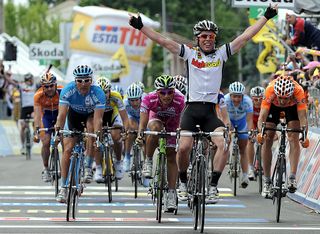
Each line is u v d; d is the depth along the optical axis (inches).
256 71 4635.8
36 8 6973.4
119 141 1269.7
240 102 1283.2
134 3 6466.5
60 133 1011.3
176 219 987.3
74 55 3408.0
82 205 1136.8
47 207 1111.0
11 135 2250.2
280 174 979.9
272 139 1052.5
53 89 1197.7
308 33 1519.4
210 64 895.7
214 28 895.7
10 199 1204.5
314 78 1330.0
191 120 895.1
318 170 1154.0
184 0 6545.3
